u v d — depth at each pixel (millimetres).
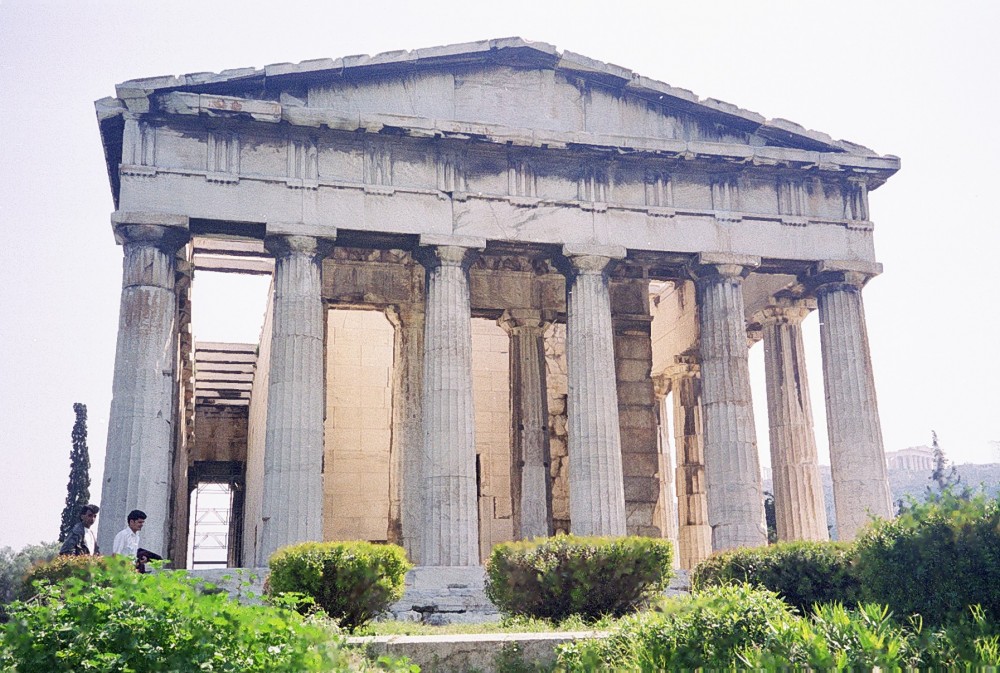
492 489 41781
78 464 53531
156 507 28359
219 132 30984
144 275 29562
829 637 11602
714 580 19719
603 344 32531
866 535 15914
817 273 35156
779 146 35438
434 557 29906
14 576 54938
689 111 34719
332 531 39875
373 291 37312
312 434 29688
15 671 10438
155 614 11047
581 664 13773
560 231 32938
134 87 29891
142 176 30016
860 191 36094
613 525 31266
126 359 29016
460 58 32938
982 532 14023
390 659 13328
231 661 10852
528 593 20859
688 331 42500
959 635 12508
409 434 35625
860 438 33656
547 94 33688
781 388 39219
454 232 32000
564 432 40938
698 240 34031
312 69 31250
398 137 32062
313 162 31469
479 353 43281
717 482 32656
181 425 42781
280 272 30703
